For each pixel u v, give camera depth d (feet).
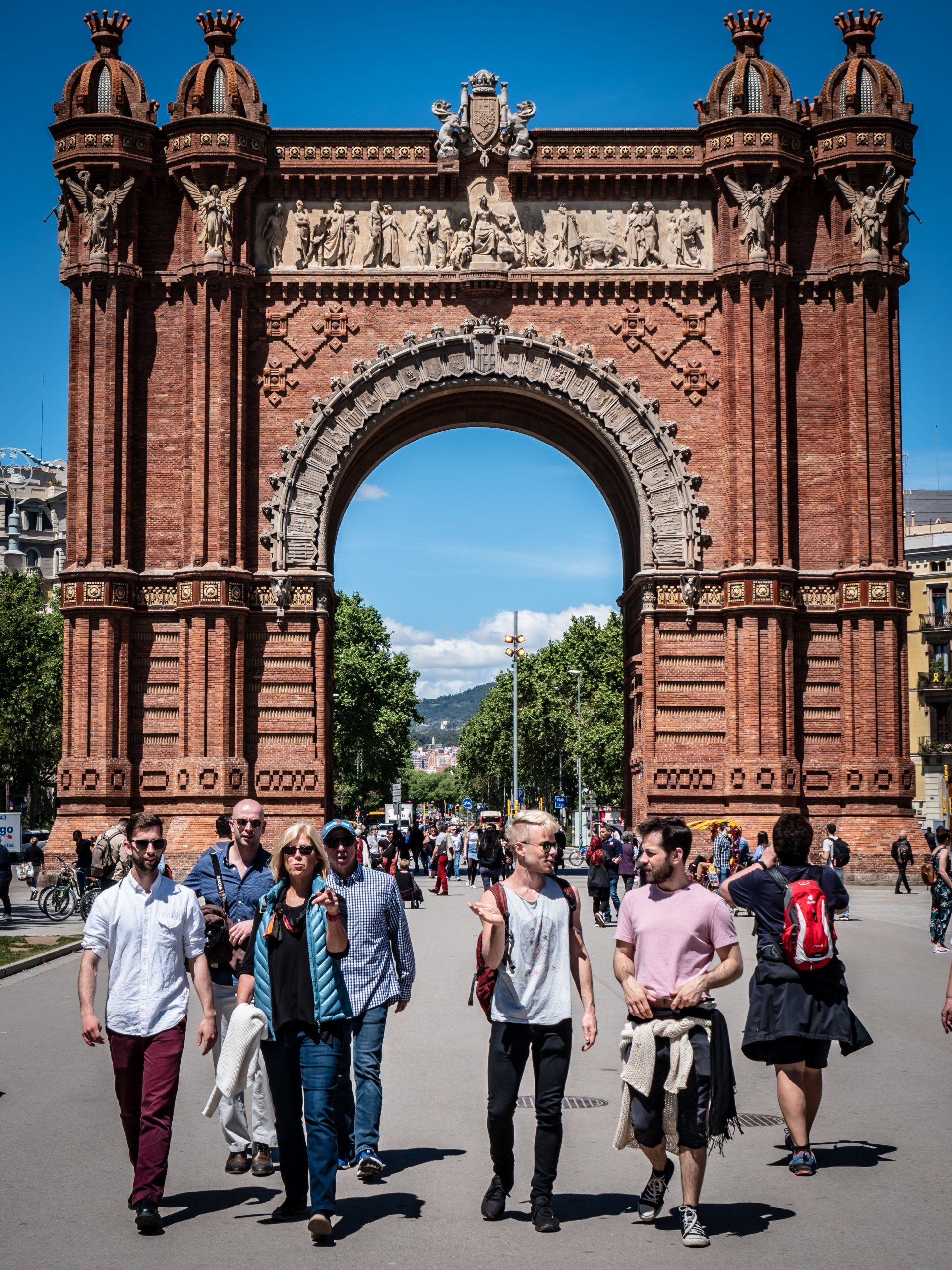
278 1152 52.39
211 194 200.64
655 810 198.90
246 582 198.18
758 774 195.72
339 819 50.42
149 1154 41.91
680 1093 40.88
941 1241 39.60
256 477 202.90
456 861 317.83
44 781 402.11
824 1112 57.36
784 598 198.59
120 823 158.71
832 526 203.92
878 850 197.26
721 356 204.74
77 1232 41.22
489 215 207.10
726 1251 39.04
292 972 42.78
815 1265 37.50
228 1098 44.34
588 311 206.39
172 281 202.80
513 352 205.46
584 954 44.01
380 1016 50.01
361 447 206.90
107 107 201.87
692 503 201.87
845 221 204.64
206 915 51.78
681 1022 41.42
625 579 220.84
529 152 205.77
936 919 121.90
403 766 589.73
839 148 202.80
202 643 195.42
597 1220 42.68
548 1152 42.22
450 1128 55.21
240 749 197.06
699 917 42.65
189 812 193.26
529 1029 43.29
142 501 201.67
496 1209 42.70
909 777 199.11
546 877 44.09
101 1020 84.02
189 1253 39.14
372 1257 38.68
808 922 47.03
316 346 204.95
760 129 201.16
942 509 473.26
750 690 196.85
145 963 43.83
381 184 207.00
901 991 94.53
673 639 201.46
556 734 581.53
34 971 110.11
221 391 198.49
